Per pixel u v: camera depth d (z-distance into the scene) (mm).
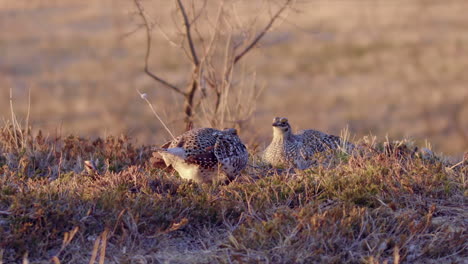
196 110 38875
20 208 20172
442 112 77375
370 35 128625
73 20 152500
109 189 22703
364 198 22312
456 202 22875
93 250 18828
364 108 81375
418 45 120000
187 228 20906
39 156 28531
